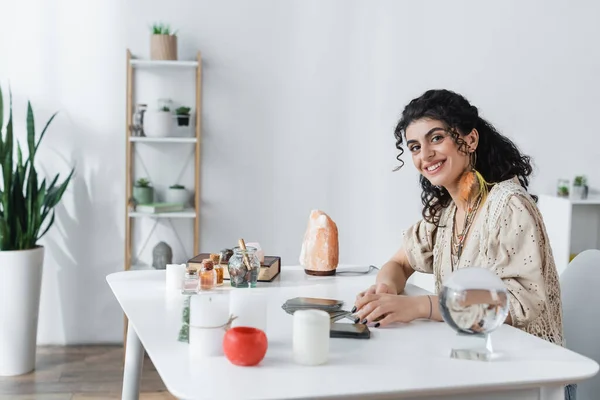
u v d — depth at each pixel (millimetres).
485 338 1424
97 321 3789
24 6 3607
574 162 3992
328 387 1189
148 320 1611
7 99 3627
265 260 2160
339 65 3803
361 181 3865
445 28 3844
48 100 3654
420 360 1354
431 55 3846
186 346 1417
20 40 3617
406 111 1892
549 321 1727
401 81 3840
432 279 3445
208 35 3715
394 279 2031
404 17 3816
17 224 3322
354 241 3889
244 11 3729
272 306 1774
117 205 3742
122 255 3771
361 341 1489
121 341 3814
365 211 3881
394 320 1629
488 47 3881
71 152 3693
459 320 1376
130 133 3588
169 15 3686
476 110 1908
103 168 3713
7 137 3324
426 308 1663
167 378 1220
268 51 3758
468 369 1303
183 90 3725
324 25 3781
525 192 1818
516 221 1721
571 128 3980
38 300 3400
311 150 3824
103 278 3766
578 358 1378
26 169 3408
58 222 3717
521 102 3932
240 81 3756
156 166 3750
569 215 3650
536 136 3961
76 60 3652
